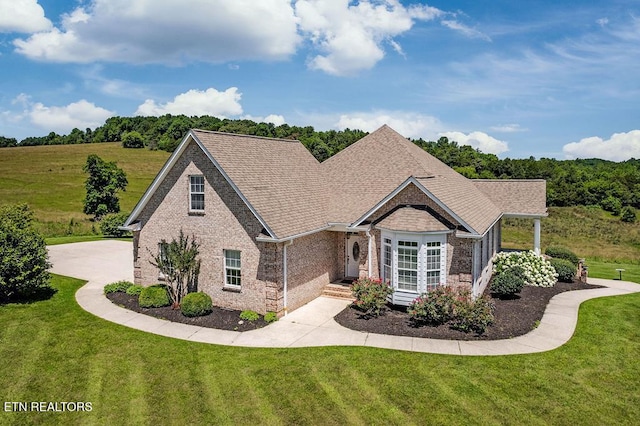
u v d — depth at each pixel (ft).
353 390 41.42
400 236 63.41
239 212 62.80
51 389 42.04
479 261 68.90
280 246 61.05
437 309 57.47
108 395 40.93
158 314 63.10
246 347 51.39
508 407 38.52
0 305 66.03
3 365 46.75
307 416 37.42
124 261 100.17
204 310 62.28
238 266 64.18
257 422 36.63
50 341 53.01
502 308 65.51
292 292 64.75
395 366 45.96
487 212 78.07
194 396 40.65
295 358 48.14
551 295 74.54
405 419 36.91
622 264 114.21
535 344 52.06
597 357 48.60
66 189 226.79
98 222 165.48
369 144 90.84
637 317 62.69
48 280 72.38
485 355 48.73
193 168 66.33
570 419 36.91
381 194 76.95
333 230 73.10
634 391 41.45
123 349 50.83
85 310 64.90
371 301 61.00
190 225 67.26
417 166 81.46
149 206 71.20
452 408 38.37
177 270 67.10
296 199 70.38
